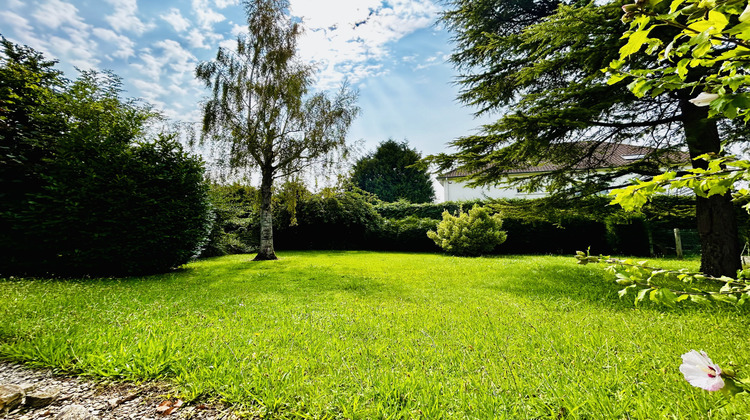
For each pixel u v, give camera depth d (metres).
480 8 9.02
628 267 1.24
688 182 1.04
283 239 17.92
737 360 2.24
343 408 1.74
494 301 4.63
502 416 1.65
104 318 3.33
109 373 2.11
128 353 2.30
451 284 6.27
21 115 7.91
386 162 30.19
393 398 1.88
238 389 1.94
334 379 2.10
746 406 1.60
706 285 5.05
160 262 7.78
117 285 5.80
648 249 11.86
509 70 8.02
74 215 6.71
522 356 2.48
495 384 2.01
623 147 14.16
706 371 0.87
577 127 5.76
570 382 2.00
